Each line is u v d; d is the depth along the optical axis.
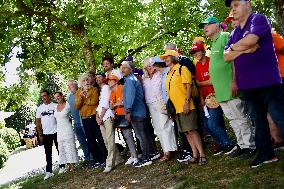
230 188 4.98
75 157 10.27
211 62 6.30
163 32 11.70
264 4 10.79
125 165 8.59
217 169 6.08
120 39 11.56
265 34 4.83
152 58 8.02
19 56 12.74
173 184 6.12
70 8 11.09
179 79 6.70
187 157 7.27
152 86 7.94
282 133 4.92
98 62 11.95
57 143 10.63
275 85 4.89
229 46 5.31
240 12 5.04
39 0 11.63
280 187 4.52
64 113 10.23
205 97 7.10
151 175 7.09
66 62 13.91
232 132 9.11
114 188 7.05
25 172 16.36
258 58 4.89
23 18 12.48
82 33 11.66
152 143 8.41
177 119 6.78
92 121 9.27
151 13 11.67
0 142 21.09
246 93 5.28
